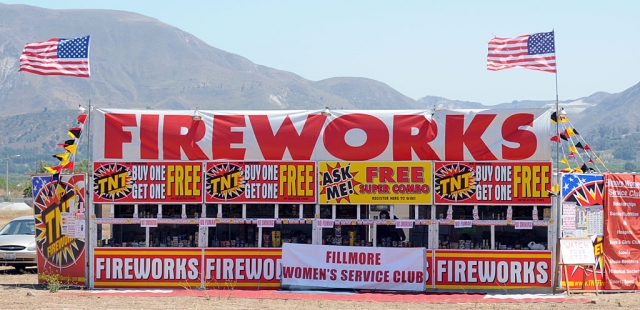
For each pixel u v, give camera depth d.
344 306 14.12
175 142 16.48
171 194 16.39
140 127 16.50
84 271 16.61
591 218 16.25
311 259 16.25
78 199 16.59
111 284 16.44
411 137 16.36
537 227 16.61
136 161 16.44
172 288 16.36
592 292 16.06
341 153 16.42
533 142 16.19
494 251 16.16
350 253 16.19
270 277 16.38
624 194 16.50
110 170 16.44
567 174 16.14
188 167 16.42
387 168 16.33
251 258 16.39
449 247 16.34
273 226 16.34
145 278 16.41
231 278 16.38
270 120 16.55
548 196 16.08
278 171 16.42
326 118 16.52
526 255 16.11
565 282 15.92
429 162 16.27
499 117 16.25
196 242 16.62
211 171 16.41
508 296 15.50
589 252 15.73
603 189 16.36
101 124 16.53
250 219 16.36
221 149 16.50
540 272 16.06
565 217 16.06
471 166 16.22
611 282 16.25
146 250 16.44
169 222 16.36
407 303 14.59
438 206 16.55
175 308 13.64
